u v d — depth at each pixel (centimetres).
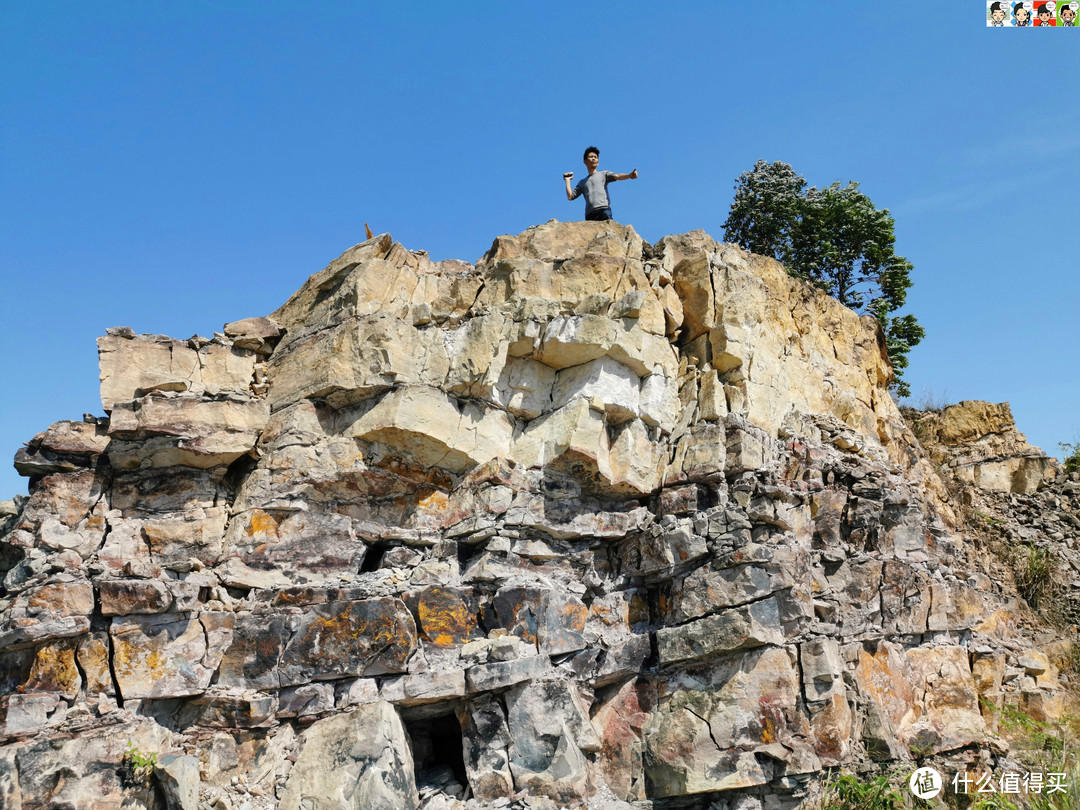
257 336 1098
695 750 954
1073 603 1469
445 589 996
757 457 1078
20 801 799
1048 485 1720
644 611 1072
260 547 978
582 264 1122
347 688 936
